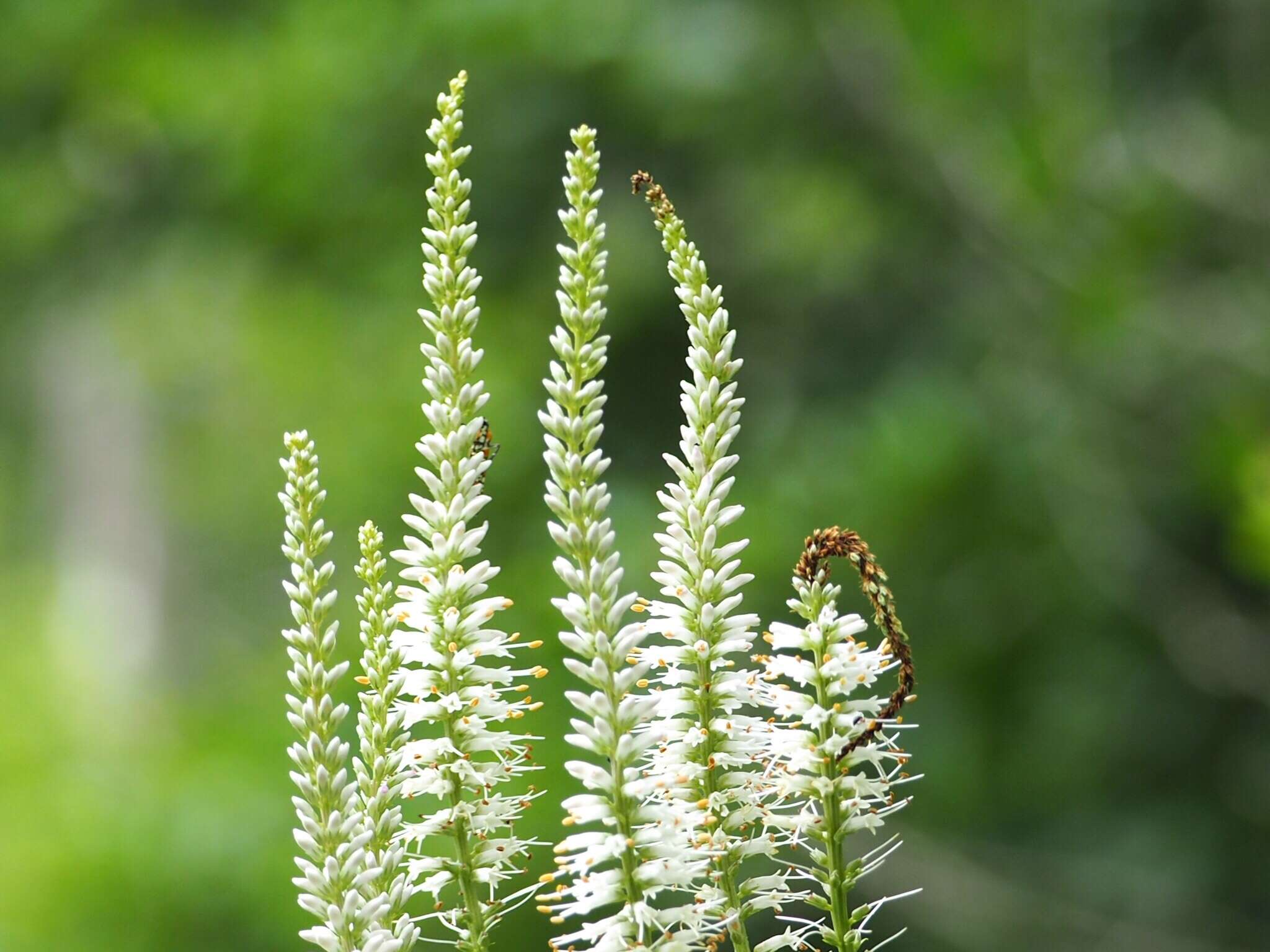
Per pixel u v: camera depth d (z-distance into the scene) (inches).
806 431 455.2
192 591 1002.7
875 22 440.1
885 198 471.2
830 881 96.9
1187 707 443.8
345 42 478.9
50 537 1146.0
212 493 979.3
